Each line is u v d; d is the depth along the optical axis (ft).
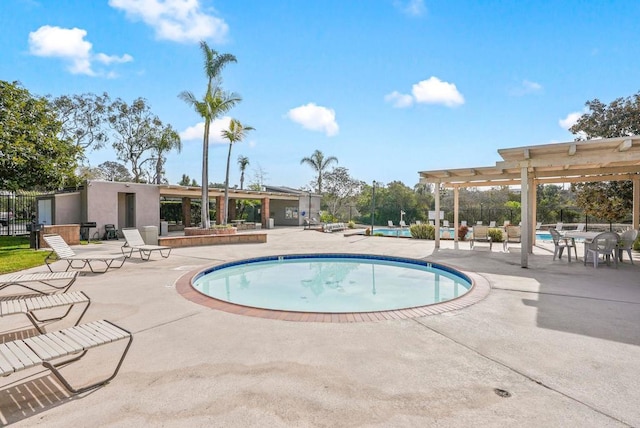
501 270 25.54
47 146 49.44
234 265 30.60
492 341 11.71
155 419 7.38
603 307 15.71
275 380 9.08
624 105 46.26
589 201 49.29
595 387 8.64
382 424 7.16
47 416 7.52
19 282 17.44
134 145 97.66
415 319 14.11
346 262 34.27
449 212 92.32
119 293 18.57
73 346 8.72
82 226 46.85
